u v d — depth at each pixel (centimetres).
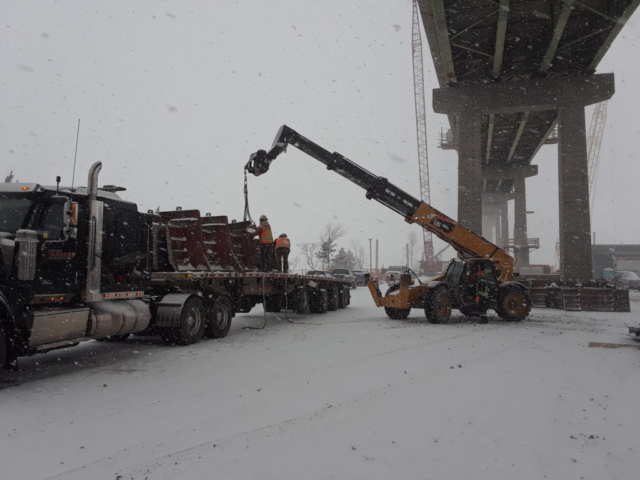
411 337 1127
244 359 868
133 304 923
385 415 534
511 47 2873
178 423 513
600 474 387
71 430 495
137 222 938
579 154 2986
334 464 403
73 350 985
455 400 592
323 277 1838
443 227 1528
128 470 397
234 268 1291
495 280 1494
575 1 2370
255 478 378
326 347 990
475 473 387
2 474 393
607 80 2959
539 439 461
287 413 543
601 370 763
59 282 757
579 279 2934
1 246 680
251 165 1420
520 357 873
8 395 634
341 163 1492
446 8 2469
